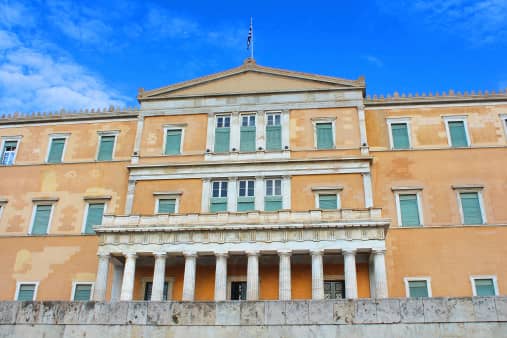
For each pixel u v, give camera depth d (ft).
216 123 148.05
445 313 61.16
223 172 138.51
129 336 64.03
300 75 149.48
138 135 148.87
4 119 161.58
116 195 144.25
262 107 147.02
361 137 139.33
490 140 138.41
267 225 114.83
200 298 122.62
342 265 122.72
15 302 67.62
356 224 112.88
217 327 63.31
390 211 132.16
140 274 128.67
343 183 133.59
